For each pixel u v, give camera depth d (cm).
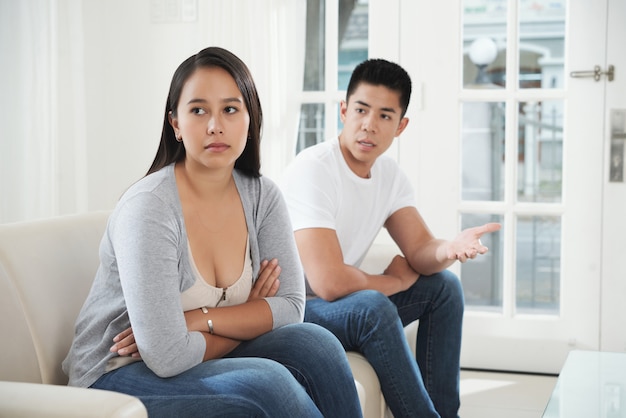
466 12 327
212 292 169
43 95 329
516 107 321
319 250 217
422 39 325
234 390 147
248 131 178
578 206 318
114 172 349
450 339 233
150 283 153
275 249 184
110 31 344
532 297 346
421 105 327
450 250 224
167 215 160
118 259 157
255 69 320
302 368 165
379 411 203
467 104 335
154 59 342
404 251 241
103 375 159
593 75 312
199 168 171
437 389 233
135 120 346
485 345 330
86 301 168
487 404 290
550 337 324
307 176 224
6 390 123
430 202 330
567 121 317
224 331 166
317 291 216
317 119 336
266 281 180
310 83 335
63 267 177
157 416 148
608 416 161
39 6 326
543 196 331
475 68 330
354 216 235
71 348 166
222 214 175
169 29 340
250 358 155
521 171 332
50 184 332
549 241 342
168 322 153
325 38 330
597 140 315
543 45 323
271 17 319
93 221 192
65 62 335
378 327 202
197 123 166
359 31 333
